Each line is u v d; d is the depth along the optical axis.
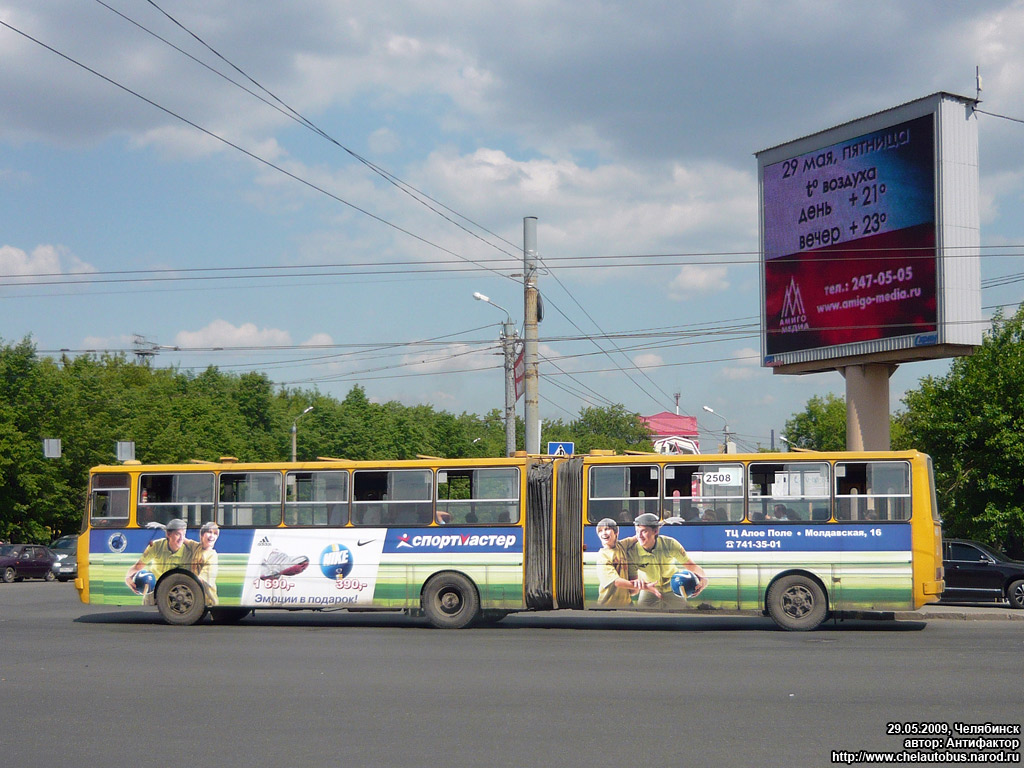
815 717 9.53
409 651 15.00
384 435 72.88
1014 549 32.06
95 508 20.23
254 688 11.62
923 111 27.56
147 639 17.02
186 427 63.81
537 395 24.70
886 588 17.31
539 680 11.98
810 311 30.64
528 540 18.59
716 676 12.17
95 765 8.02
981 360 32.38
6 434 50.09
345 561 19.09
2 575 40.00
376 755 8.17
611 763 7.80
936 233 27.12
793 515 17.78
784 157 31.78
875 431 29.31
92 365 65.75
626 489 18.41
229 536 19.61
